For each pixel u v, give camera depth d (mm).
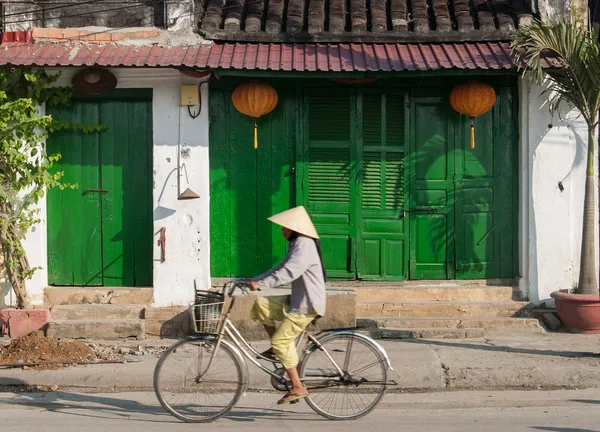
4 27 9641
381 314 9820
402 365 8133
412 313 9812
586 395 7523
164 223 9734
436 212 10164
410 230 10148
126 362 8461
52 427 6438
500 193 10141
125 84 9695
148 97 9883
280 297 6547
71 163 9969
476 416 6777
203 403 6625
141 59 9148
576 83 8898
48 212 9992
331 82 9992
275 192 10102
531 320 9547
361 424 6535
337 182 10109
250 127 10055
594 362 8188
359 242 10141
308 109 10062
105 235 10039
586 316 9242
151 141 9977
